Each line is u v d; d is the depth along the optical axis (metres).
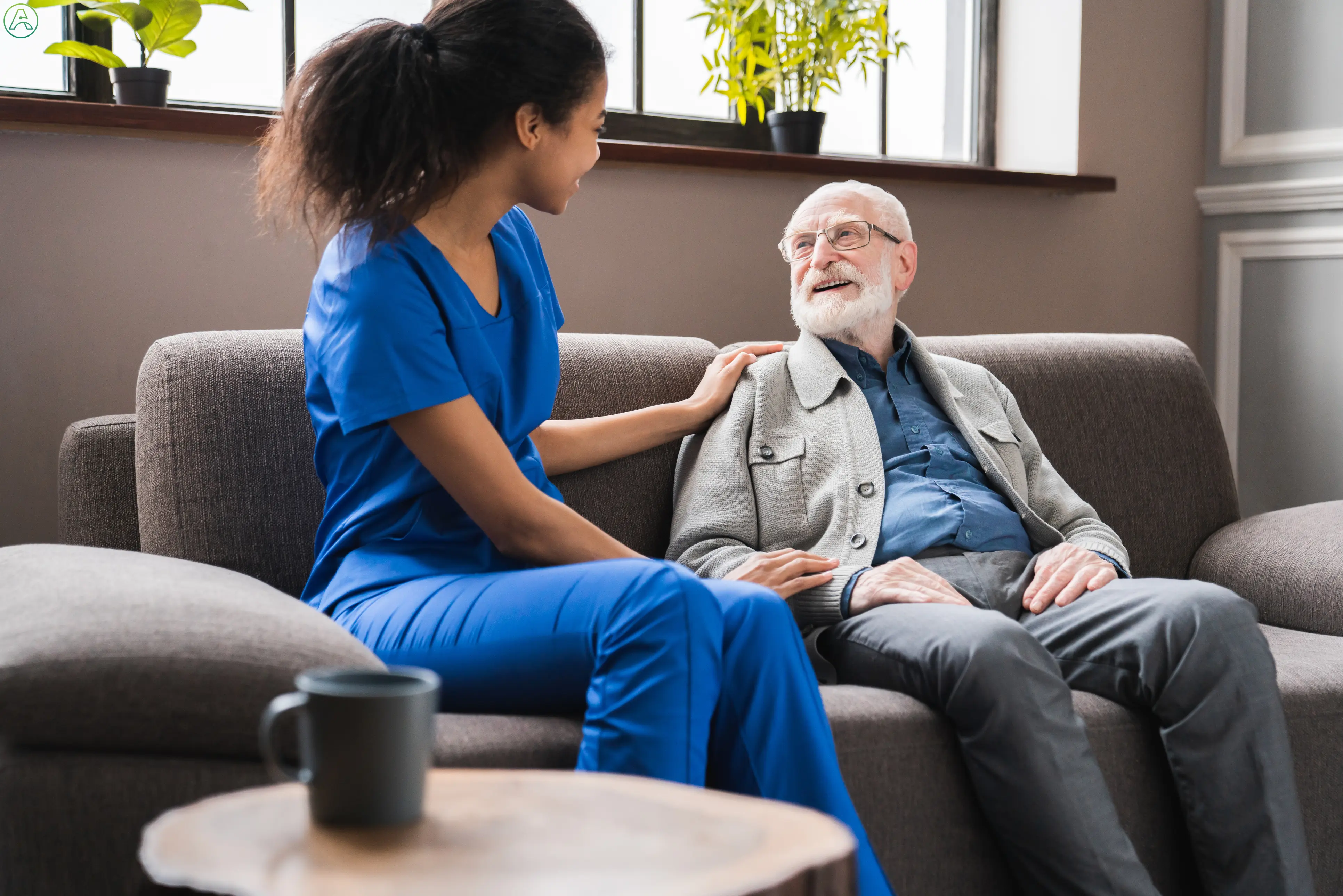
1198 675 1.38
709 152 2.29
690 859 0.65
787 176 2.48
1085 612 1.50
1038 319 2.82
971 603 1.59
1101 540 1.73
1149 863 1.42
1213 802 1.37
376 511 1.34
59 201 1.79
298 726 0.98
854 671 1.47
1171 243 3.00
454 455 1.26
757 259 2.46
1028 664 1.30
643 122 2.47
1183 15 2.96
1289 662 1.58
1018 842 1.29
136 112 1.78
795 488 1.72
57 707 0.95
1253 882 1.35
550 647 1.13
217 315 1.92
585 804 0.74
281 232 1.96
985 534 1.68
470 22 1.29
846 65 2.71
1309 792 1.49
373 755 0.68
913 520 1.67
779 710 1.12
